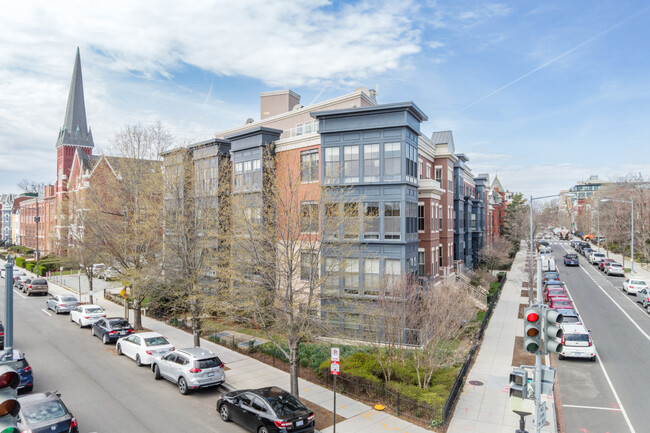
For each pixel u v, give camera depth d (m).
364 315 21.16
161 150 28.64
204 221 24.02
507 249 50.25
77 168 65.12
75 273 55.75
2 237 119.31
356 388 17.06
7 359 10.79
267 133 28.22
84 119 80.75
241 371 19.91
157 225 27.19
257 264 17.81
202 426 14.47
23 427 11.71
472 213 54.66
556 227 169.62
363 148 25.27
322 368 18.42
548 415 15.28
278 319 17.30
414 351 18.31
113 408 15.85
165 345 21.22
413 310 19.78
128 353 21.97
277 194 17.95
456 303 20.08
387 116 24.67
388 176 24.75
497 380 18.80
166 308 31.94
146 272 26.53
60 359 21.91
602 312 33.47
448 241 36.44
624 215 70.38
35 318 32.19
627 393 17.75
